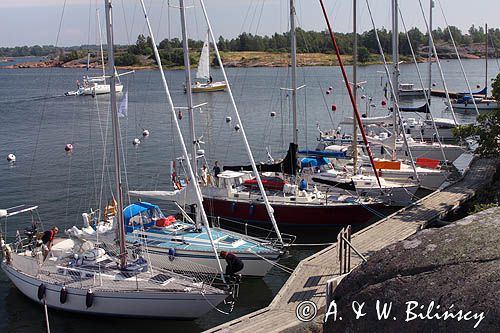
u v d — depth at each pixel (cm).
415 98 9838
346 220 2958
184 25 2414
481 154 2975
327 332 1000
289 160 3098
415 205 2997
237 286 2212
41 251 2216
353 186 3080
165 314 1955
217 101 9312
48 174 4466
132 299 1939
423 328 833
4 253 2262
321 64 13512
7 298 2234
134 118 7481
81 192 3909
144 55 16662
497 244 875
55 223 3222
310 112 7819
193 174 2439
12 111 8325
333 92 10225
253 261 2306
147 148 5519
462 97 7931
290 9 3058
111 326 1997
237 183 3175
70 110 8331
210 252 2278
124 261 2077
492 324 772
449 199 3084
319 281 2000
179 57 15838
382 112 7525
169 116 7625
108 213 2680
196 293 1909
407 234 2519
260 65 17738
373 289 923
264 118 7406
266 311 1788
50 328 1991
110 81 1975
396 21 3672
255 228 3066
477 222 947
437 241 931
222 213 3119
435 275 873
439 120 5316
